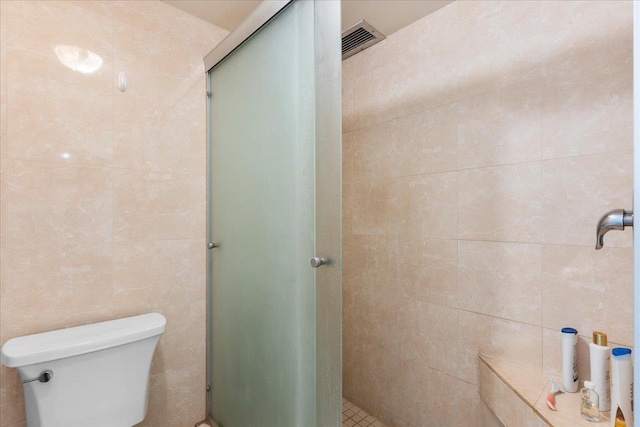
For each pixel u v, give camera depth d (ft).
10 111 4.05
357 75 6.75
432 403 5.48
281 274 4.08
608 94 3.82
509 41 4.61
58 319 4.37
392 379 6.09
